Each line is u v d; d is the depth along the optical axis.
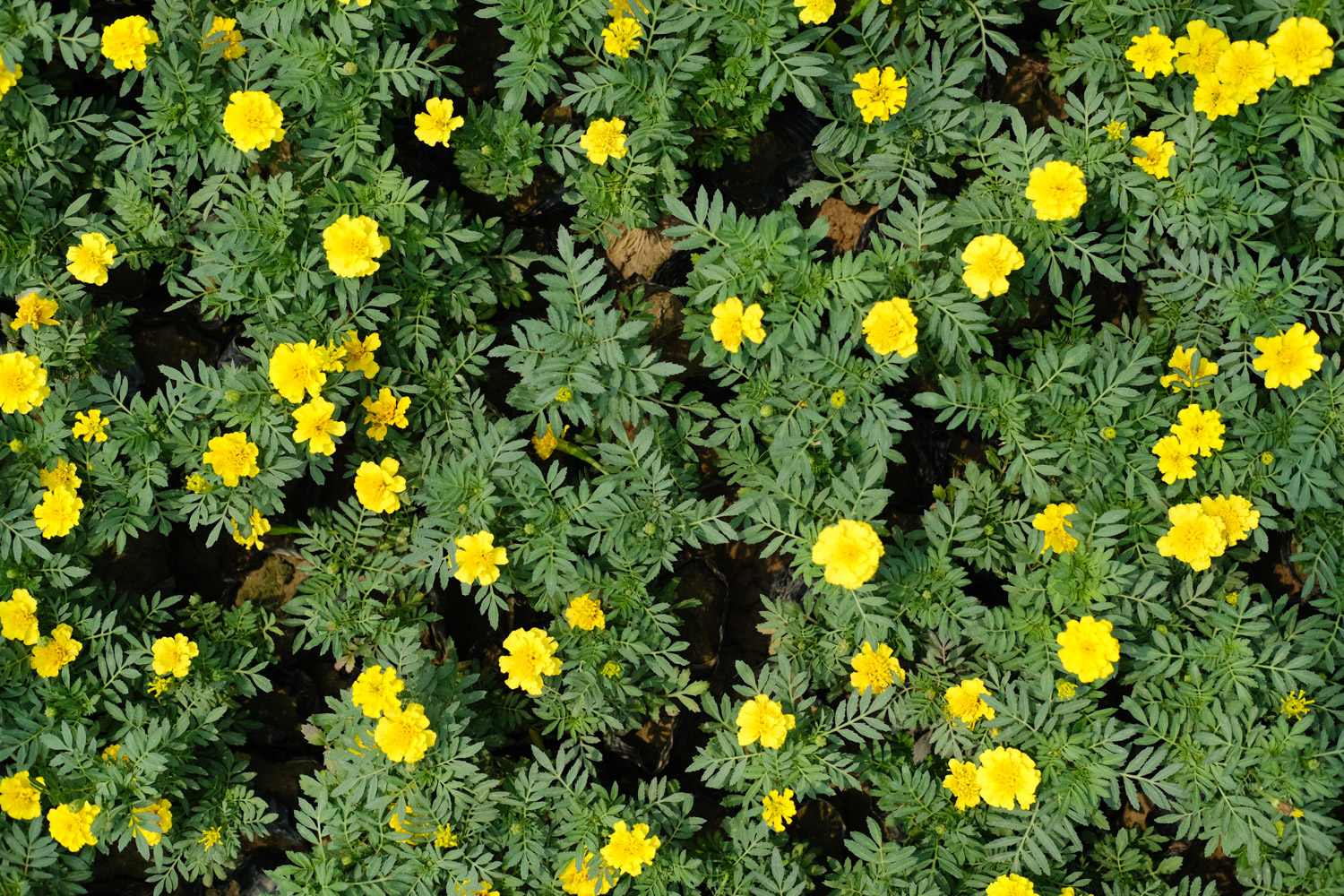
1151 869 2.73
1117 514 2.63
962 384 2.66
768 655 2.80
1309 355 2.62
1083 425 2.65
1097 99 2.66
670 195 2.65
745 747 2.70
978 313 2.63
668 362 2.71
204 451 2.68
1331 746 2.65
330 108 2.65
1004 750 2.63
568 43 2.67
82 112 2.70
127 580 2.77
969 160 2.70
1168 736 2.64
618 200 2.72
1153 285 2.70
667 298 2.78
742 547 2.80
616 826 2.66
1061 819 2.64
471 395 2.71
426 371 2.71
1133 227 2.69
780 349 2.66
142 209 2.69
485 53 2.78
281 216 2.65
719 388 2.79
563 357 2.65
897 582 2.67
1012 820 2.65
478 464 2.67
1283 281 2.65
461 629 2.80
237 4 2.69
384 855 2.67
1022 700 2.64
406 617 2.75
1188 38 2.64
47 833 2.70
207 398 2.67
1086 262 2.66
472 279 2.72
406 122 2.75
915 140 2.70
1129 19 2.67
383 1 2.64
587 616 2.67
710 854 2.71
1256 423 2.64
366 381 2.70
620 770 2.79
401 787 2.67
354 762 2.67
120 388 2.68
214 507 2.68
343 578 2.73
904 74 2.69
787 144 2.78
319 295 2.66
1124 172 2.67
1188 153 2.65
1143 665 2.66
